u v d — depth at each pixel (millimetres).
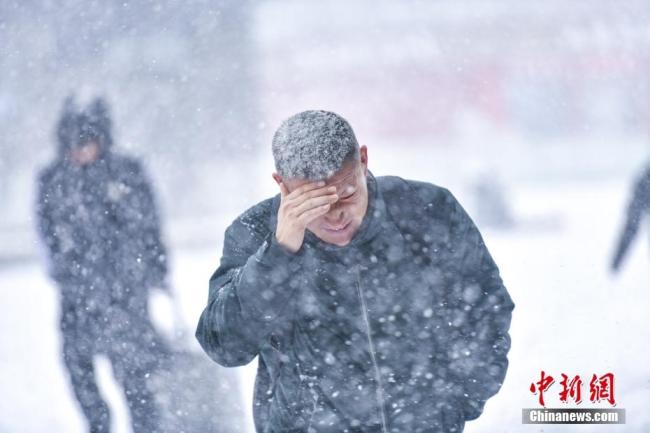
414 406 8102
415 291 7891
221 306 7680
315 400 8031
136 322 14977
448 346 8109
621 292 19062
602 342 15703
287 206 7352
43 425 15016
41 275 31094
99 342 14555
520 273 24859
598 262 26750
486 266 8219
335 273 7777
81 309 14805
